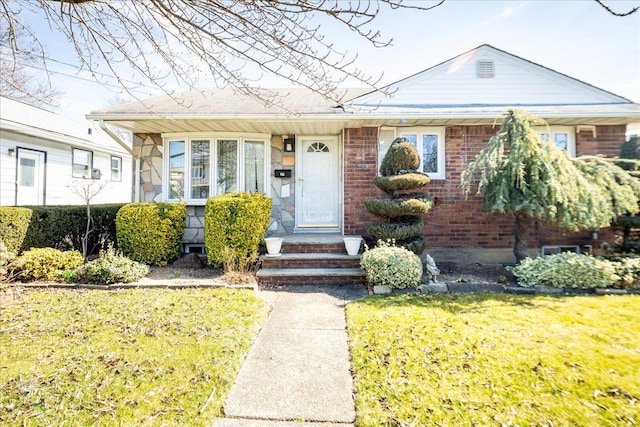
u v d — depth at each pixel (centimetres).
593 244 662
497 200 538
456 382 244
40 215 608
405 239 600
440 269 615
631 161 584
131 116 603
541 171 524
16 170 914
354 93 845
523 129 533
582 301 427
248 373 270
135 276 525
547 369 257
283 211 765
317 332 354
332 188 775
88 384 243
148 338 321
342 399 235
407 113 607
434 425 201
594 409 212
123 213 630
